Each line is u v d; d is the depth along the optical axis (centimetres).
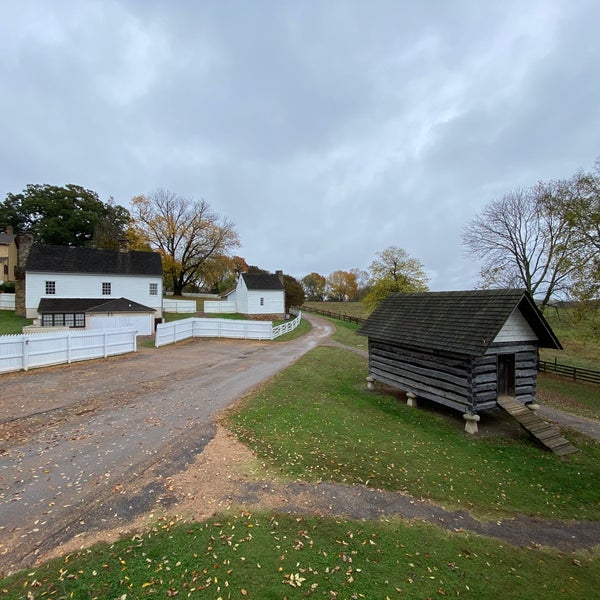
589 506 750
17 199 5912
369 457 851
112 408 1077
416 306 1527
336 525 579
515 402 1173
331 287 10419
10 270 5312
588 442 1126
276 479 707
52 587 420
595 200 1894
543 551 582
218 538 522
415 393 1336
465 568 513
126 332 2070
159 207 5569
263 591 431
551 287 2491
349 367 1975
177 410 1080
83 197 6141
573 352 2461
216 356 2092
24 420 956
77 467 714
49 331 2711
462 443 1040
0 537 506
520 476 863
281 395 1288
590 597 483
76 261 3566
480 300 1256
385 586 457
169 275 5756
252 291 4631
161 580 438
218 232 5841
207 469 730
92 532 523
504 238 2870
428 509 663
